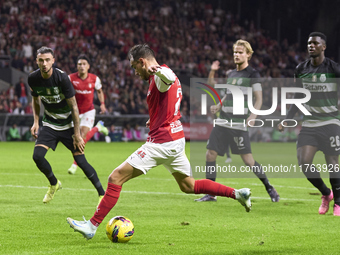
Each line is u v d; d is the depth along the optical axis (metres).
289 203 12.38
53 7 51.84
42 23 49.38
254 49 61.41
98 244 7.70
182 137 8.12
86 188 14.38
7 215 9.98
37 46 46.78
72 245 7.61
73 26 50.84
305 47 63.78
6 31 46.69
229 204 12.05
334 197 10.83
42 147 11.16
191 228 9.06
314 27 62.66
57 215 10.09
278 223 9.68
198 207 11.52
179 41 57.44
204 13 63.06
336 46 60.72
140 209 11.09
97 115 43.88
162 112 7.93
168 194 13.62
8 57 44.53
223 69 56.28
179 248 7.50
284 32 64.81
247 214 10.67
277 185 16.30
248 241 8.05
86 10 53.78
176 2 61.31
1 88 43.72
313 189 15.27
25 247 7.42
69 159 25.05
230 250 7.42
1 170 19.00
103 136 44.75
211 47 59.66
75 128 11.04
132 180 16.95
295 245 7.81
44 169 11.09
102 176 17.91
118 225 7.83
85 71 16.50
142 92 48.50
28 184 14.96
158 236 8.35
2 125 40.50
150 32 56.19
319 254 7.23
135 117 45.19
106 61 49.59
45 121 11.42
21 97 41.81
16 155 26.34
